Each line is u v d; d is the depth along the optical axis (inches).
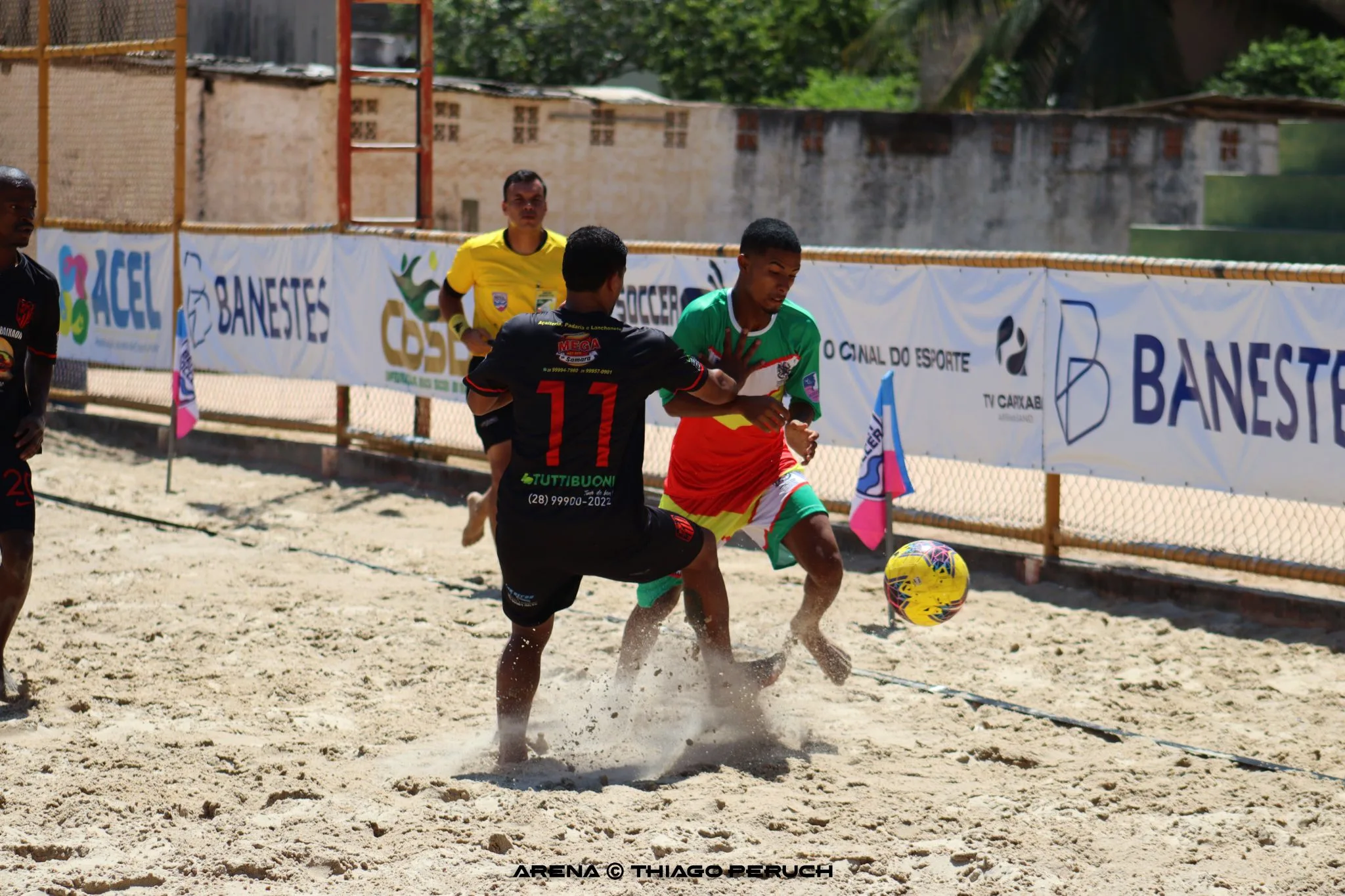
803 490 348.2
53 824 274.1
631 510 296.8
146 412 838.5
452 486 643.5
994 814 288.4
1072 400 487.8
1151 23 1579.7
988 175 1401.3
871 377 541.6
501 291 452.1
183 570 489.1
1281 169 1146.0
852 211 1397.6
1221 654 410.9
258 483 664.4
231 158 1176.8
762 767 313.7
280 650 400.2
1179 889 253.8
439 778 296.0
